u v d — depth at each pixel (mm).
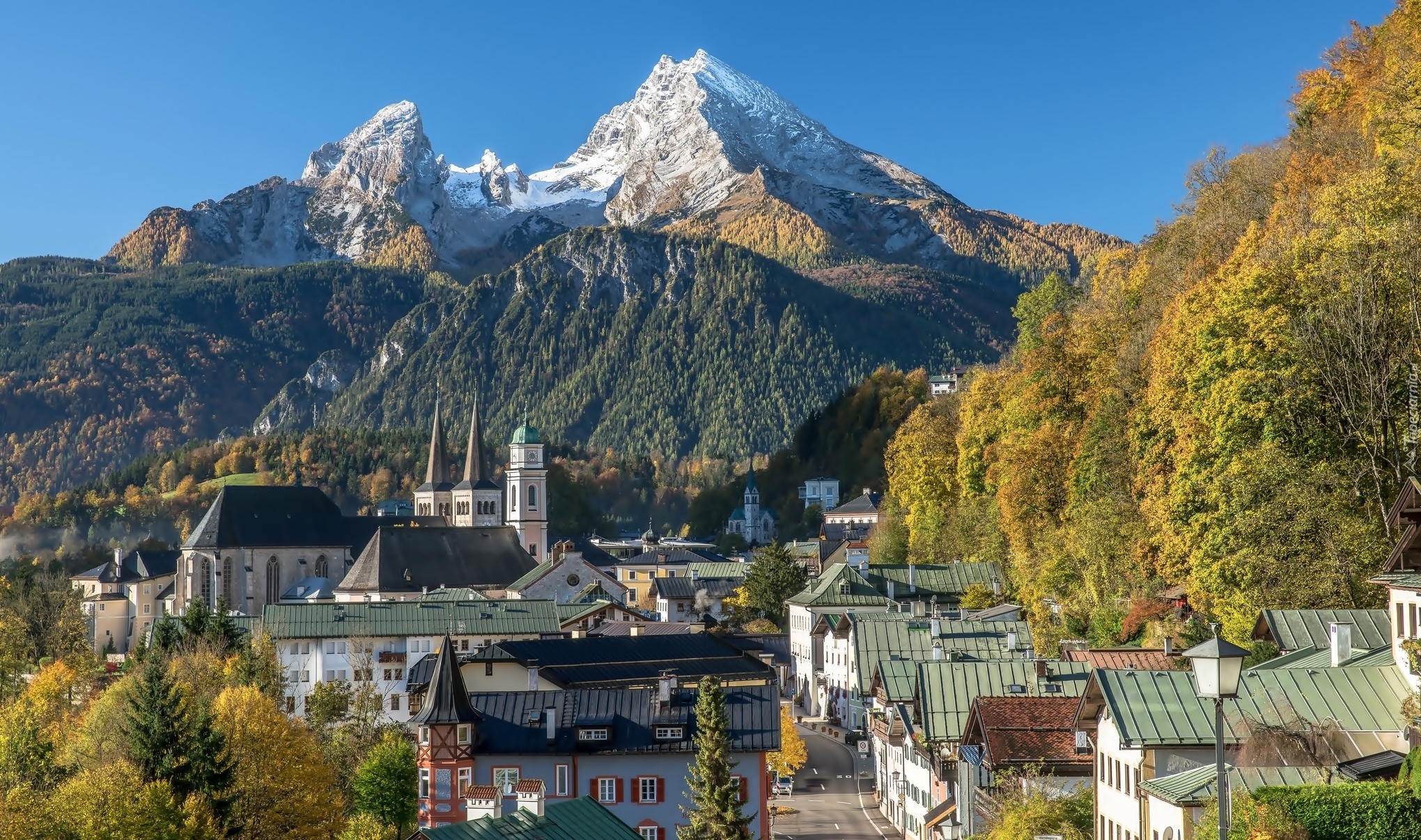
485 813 70812
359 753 135875
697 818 95500
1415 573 62750
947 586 167000
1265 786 52781
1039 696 83688
